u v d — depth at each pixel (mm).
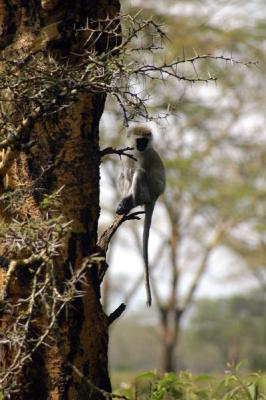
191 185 42938
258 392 11875
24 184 10211
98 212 10562
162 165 17734
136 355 85812
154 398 11758
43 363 9938
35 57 9938
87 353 10172
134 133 17422
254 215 45469
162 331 46438
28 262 8883
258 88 40125
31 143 9734
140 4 29141
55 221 8617
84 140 10469
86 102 10461
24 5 10398
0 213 10195
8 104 9828
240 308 80562
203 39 34719
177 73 11258
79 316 10109
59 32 10398
